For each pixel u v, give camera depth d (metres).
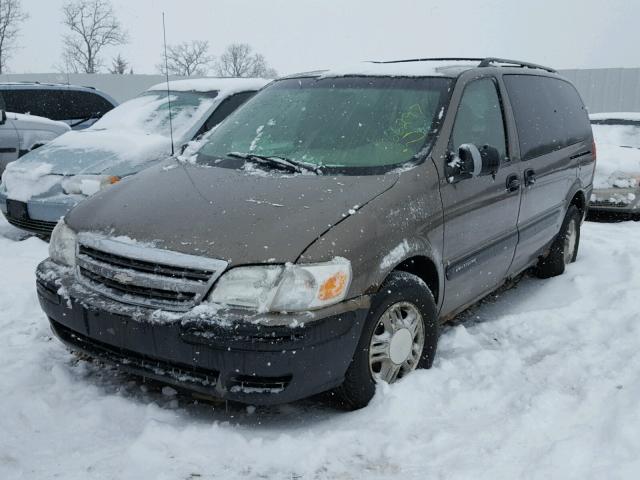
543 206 5.25
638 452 2.99
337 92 4.48
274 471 2.92
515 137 4.78
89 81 25.67
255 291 3.02
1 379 3.65
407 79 4.42
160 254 3.16
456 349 4.31
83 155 6.80
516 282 5.91
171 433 3.11
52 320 3.62
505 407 3.52
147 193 3.73
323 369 3.12
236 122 4.65
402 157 3.88
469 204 4.10
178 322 3.03
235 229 3.21
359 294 3.24
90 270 3.42
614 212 9.27
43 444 3.08
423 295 3.70
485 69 4.72
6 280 5.56
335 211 3.35
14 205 6.71
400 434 3.21
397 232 3.49
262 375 2.99
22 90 11.11
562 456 2.97
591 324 4.72
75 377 3.74
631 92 20.50
